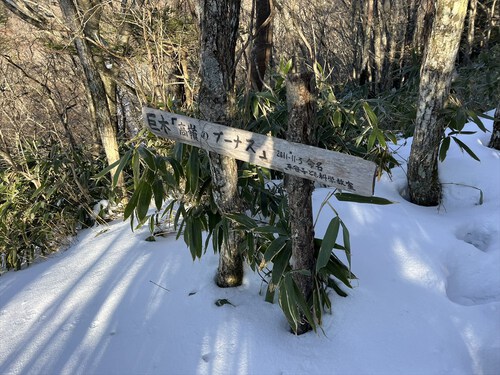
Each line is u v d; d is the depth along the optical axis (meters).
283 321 1.61
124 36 2.86
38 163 3.24
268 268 1.84
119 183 3.03
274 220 2.06
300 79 1.12
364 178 1.09
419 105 2.07
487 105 3.73
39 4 2.77
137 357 1.54
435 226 2.03
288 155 1.21
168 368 1.47
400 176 2.48
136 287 1.94
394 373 1.35
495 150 2.53
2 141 3.12
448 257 1.84
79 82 3.93
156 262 2.12
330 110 2.53
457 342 1.43
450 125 2.17
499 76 4.07
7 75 3.41
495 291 1.63
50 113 3.72
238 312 1.67
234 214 1.61
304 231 1.36
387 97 4.73
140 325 1.69
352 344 1.46
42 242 2.88
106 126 2.91
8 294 2.19
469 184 2.28
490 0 5.94
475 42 5.94
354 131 2.73
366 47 5.70
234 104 1.45
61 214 2.98
